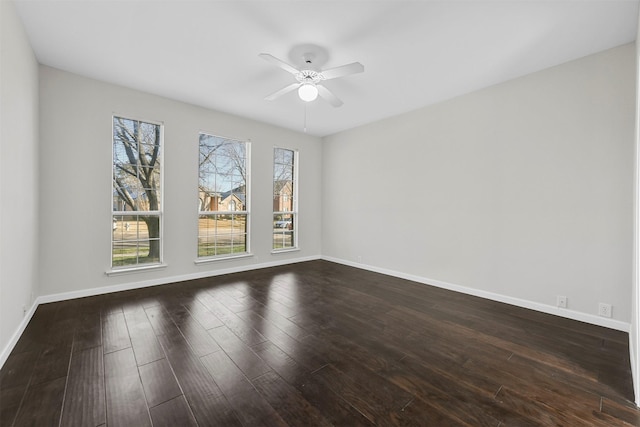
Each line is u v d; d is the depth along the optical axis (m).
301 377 1.82
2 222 1.88
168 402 1.57
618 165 2.52
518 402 1.60
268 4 2.05
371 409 1.53
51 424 1.39
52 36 2.46
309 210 5.65
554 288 2.89
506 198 3.23
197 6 2.08
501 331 2.51
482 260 3.45
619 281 2.53
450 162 3.75
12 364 1.90
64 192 3.09
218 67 2.97
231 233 4.61
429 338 2.38
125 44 2.57
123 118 3.55
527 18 2.16
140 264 3.69
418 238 4.14
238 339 2.31
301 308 3.04
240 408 1.53
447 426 1.41
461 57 2.73
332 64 2.86
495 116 3.31
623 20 2.16
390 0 1.99
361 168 5.00
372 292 3.62
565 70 2.80
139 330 2.44
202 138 4.28
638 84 1.86
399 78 3.17
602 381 1.80
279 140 5.11
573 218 2.77
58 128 3.04
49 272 3.01
